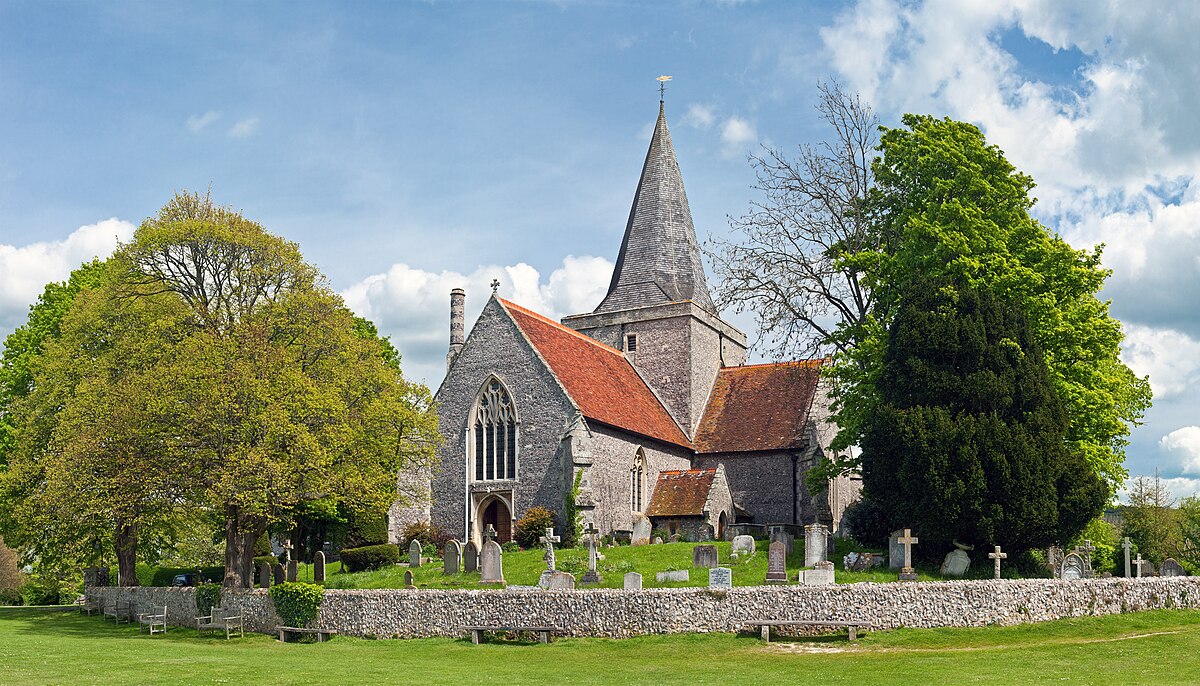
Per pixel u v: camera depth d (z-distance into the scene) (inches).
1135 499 2235.5
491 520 1940.2
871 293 1711.4
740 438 2187.5
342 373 1558.8
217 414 1421.0
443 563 1636.3
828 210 1787.6
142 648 1219.2
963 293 1509.6
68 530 1686.8
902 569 1349.7
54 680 927.7
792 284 1770.4
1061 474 1407.5
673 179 2432.3
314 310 1631.4
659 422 2144.4
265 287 1774.1
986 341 1481.3
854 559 1435.8
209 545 2455.7
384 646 1210.6
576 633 1179.3
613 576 1440.7
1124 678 884.0
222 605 1413.6
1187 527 2139.5
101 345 1738.4
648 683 900.6
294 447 1413.6
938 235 1546.5
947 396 1467.8
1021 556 1475.1
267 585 1569.9
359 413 1551.4
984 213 1604.3
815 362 2214.6
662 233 2390.5
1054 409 1457.9
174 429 1453.0
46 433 1694.1
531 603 1201.4
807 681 897.5
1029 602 1155.9
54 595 2591.0
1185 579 1229.7
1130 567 1600.6
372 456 1565.0
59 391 1672.0
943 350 1482.5
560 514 1818.4
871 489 1508.4
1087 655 998.4
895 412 1451.8
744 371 2386.8
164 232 1717.5
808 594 1141.1
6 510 1784.0
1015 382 1456.7
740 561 1503.4
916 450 1412.4
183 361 1467.8
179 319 1641.2
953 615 1136.2
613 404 2006.6
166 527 1828.2
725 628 1143.0
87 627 1529.3
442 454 1952.5
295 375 1454.2
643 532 1865.2
